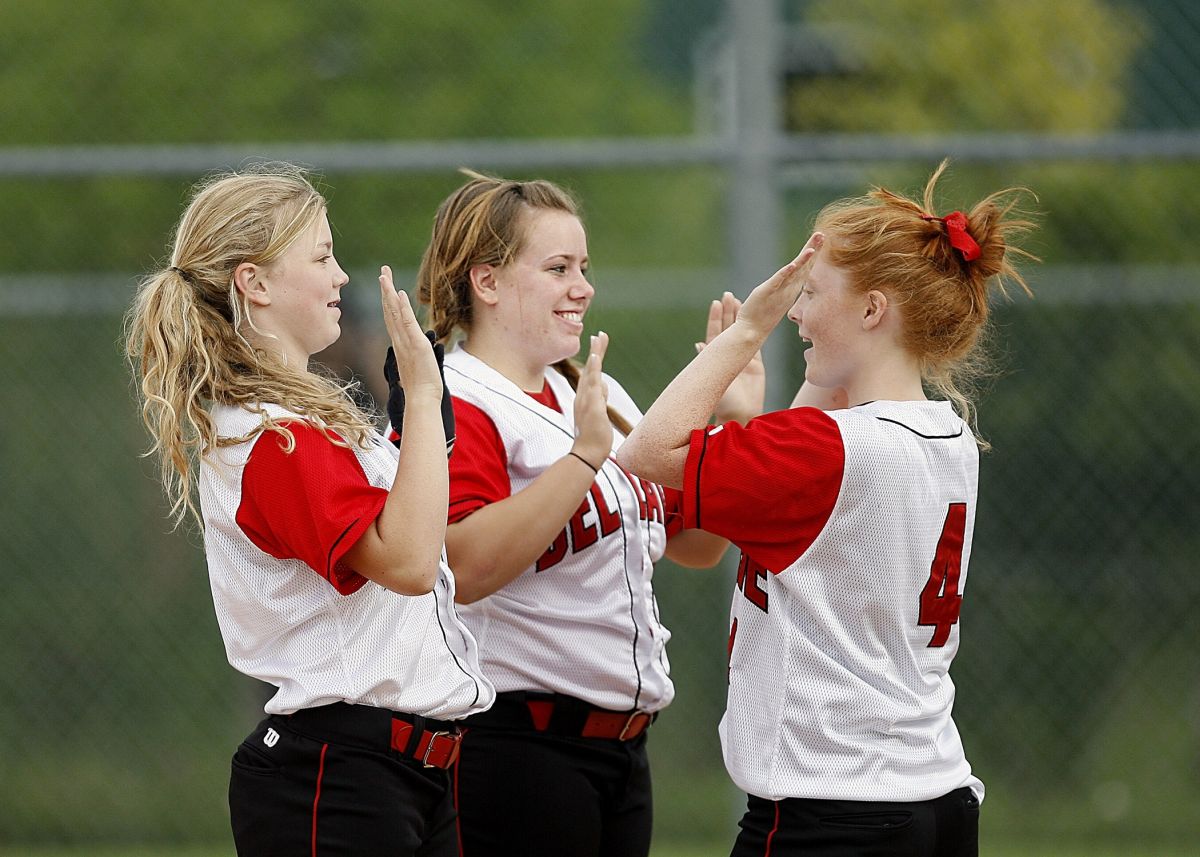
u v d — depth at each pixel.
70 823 18.48
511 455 10.74
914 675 9.46
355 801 8.95
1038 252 19.33
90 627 18.53
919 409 9.59
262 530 8.95
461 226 11.16
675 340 19.05
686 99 24.73
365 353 16.08
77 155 16.41
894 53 20.83
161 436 9.11
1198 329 18.14
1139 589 18.08
